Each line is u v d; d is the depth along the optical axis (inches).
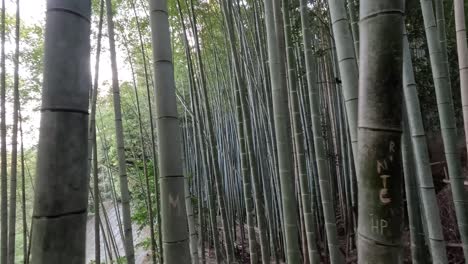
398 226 32.0
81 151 36.5
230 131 290.2
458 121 214.7
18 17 115.3
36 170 35.1
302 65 186.5
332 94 211.5
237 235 275.9
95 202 116.6
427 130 223.5
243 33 172.9
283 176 80.1
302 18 98.8
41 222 34.0
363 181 33.5
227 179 284.8
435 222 91.6
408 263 154.7
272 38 84.5
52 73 35.4
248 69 176.2
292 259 77.7
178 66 297.4
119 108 136.6
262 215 121.8
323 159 97.5
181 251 52.3
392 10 31.7
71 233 34.9
